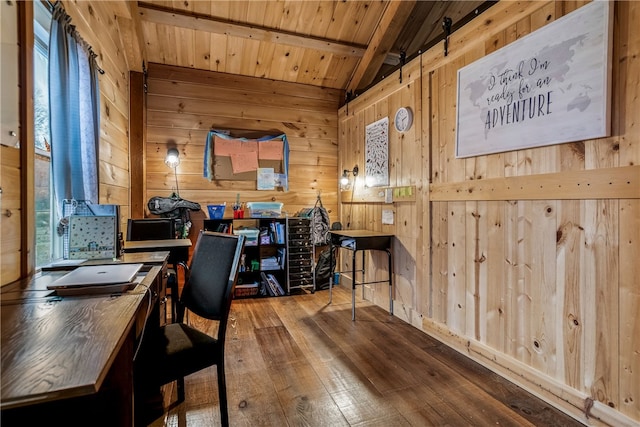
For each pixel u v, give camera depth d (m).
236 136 4.04
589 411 1.61
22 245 1.31
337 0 3.35
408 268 3.03
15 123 1.28
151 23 3.28
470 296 2.35
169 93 3.77
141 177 3.43
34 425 0.94
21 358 0.65
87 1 2.12
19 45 1.31
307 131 4.35
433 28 3.71
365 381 2.03
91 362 0.64
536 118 1.85
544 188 1.81
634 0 1.45
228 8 3.28
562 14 1.73
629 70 1.47
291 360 2.29
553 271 1.80
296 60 3.96
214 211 3.73
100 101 2.36
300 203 4.33
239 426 1.62
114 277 1.19
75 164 1.73
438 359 2.31
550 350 1.81
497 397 1.86
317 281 4.15
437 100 2.65
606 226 1.56
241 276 3.93
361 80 4.14
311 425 1.63
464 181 2.37
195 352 1.38
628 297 1.49
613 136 1.53
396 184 3.21
